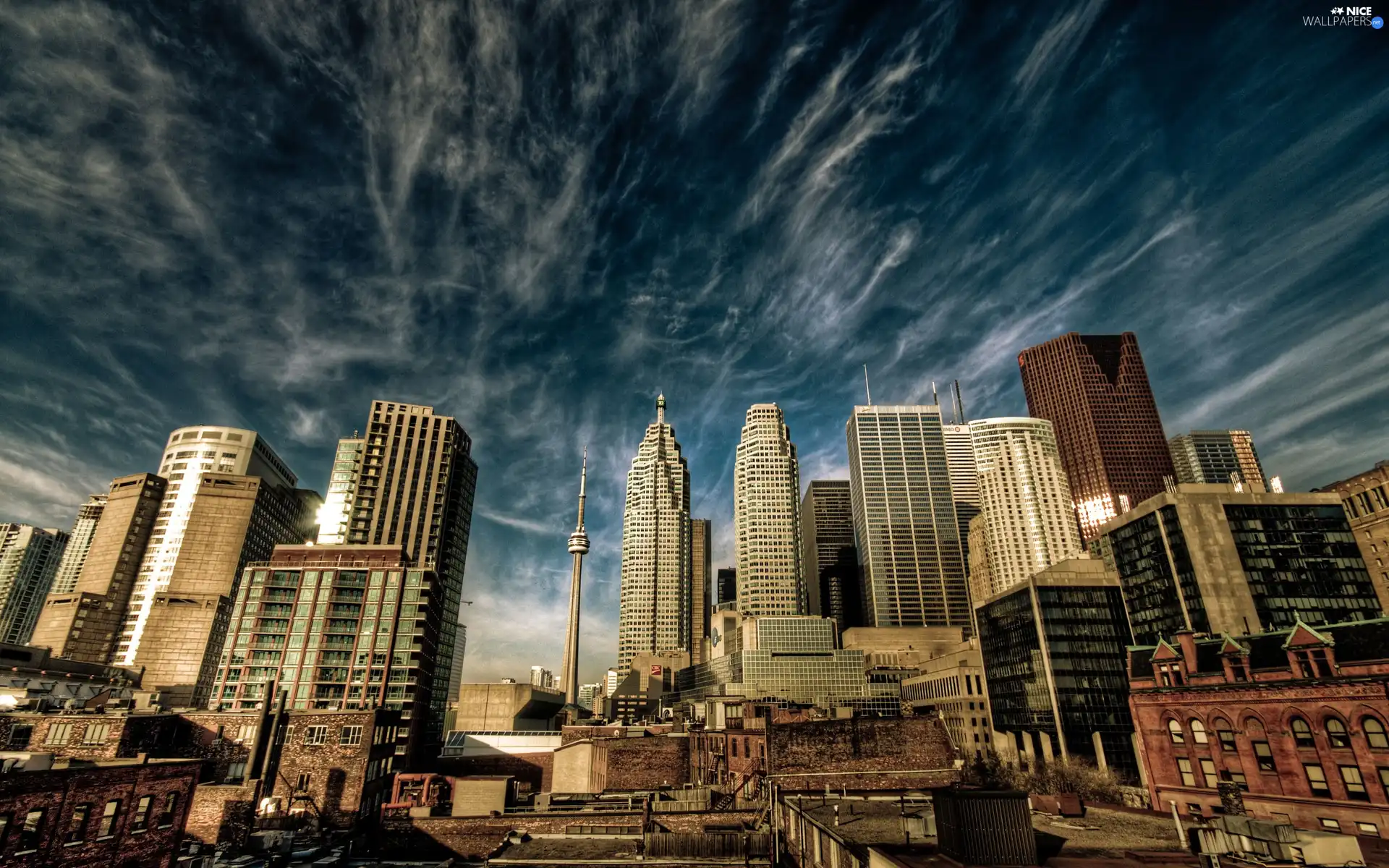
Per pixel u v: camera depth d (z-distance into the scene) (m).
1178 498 143.25
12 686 93.56
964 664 189.00
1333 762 54.25
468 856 49.69
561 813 49.69
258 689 136.38
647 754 75.00
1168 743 68.25
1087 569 167.00
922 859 21.66
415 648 142.25
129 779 40.25
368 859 49.72
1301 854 20.27
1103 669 150.38
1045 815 31.08
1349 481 144.38
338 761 75.69
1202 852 21.12
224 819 65.19
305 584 146.50
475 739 120.12
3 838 32.28
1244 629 130.62
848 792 44.28
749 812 48.12
